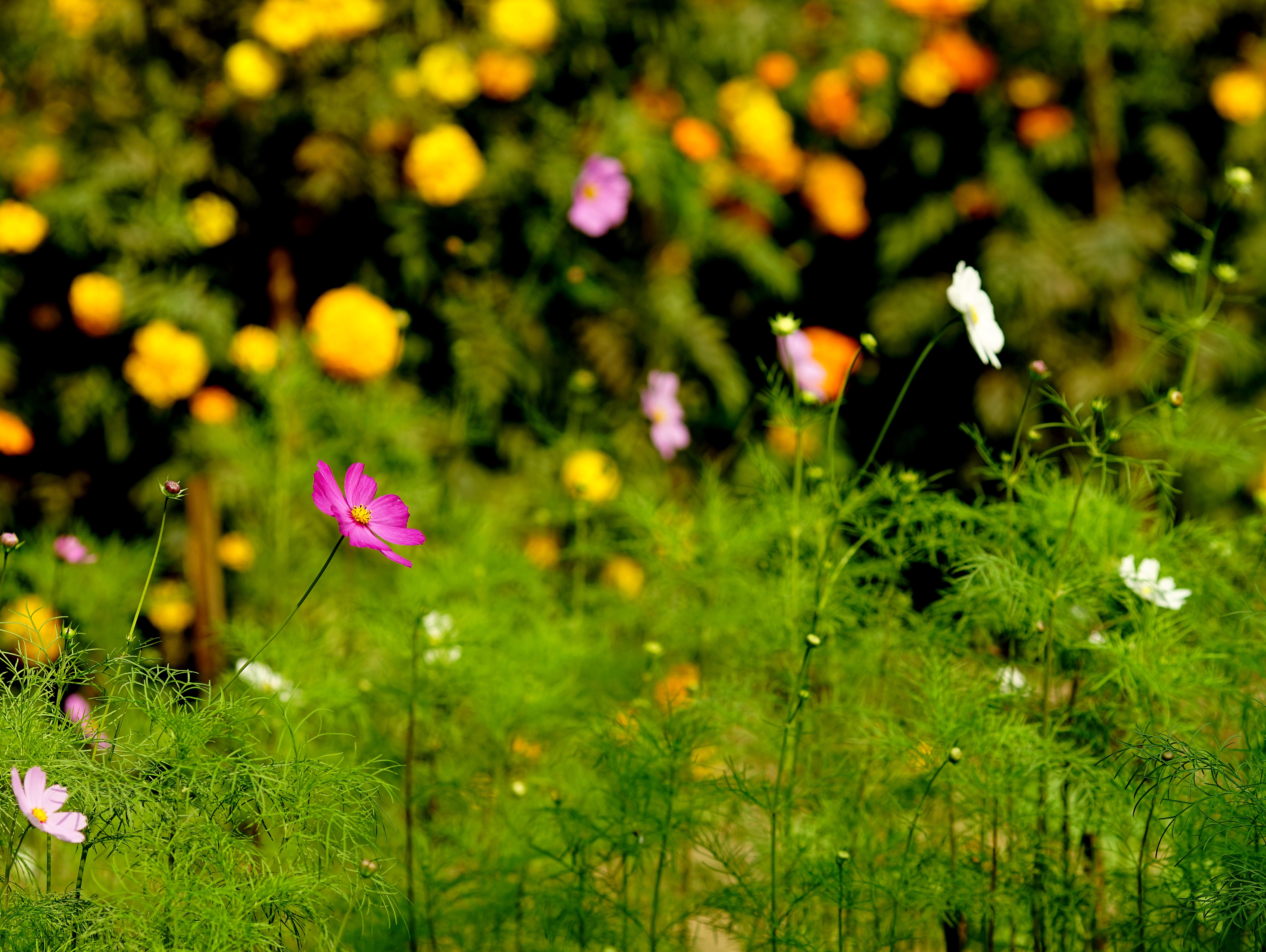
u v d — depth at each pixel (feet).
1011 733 16.37
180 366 17.67
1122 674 16.40
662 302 18.15
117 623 17.42
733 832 16.71
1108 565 16.55
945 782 16.42
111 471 17.98
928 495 16.74
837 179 18.34
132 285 17.83
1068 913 16.39
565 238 18.10
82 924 14.15
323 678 16.84
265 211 17.95
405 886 16.63
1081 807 16.46
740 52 18.28
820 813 16.57
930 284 18.48
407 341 18.07
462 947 16.58
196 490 17.83
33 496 17.93
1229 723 16.58
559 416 18.16
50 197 17.75
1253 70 18.53
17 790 13.28
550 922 16.52
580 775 16.83
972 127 18.51
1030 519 16.61
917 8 18.28
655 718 16.67
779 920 16.42
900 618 16.75
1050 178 18.60
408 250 17.99
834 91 18.31
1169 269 18.47
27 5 17.84
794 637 16.58
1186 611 16.60
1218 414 18.16
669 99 18.25
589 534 17.90
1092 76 18.48
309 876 15.72
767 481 16.93
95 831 15.25
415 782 16.81
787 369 16.71
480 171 17.84
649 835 16.48
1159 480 16.72
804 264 18.51
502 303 18.08
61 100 17.87
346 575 17.57
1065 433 18.33
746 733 16.89
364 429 17.67
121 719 16.22
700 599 16.99
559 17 18.03
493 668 16.78
